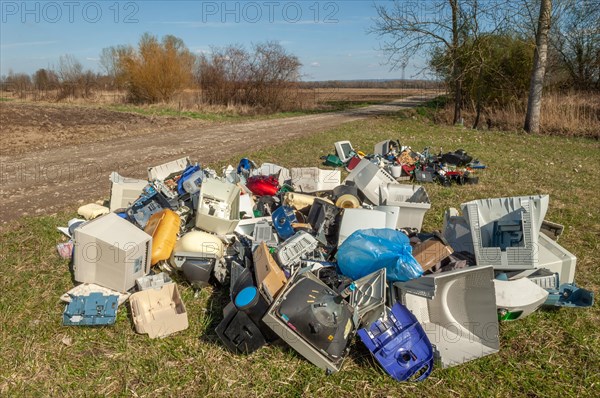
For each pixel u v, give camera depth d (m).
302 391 2.91
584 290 3.76
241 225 4.79
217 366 3.11
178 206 5.05
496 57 21.92
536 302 3.58
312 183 6.25
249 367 3.11
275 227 4.59
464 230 4.41
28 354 3.17
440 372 3.11
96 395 2.85
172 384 2.95
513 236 3.71
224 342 3.23
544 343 3.48
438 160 9.97
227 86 27.08
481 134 16.91
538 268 3.82
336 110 28.14
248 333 3.18
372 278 3.35
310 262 3.82
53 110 21.53
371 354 3.11
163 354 3.22
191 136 14.51
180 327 3.42
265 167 6.92
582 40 22.80
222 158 10.49
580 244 5.52
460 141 14.68
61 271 4.32
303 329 3.01
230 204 5.03
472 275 3.31
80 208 5.66
